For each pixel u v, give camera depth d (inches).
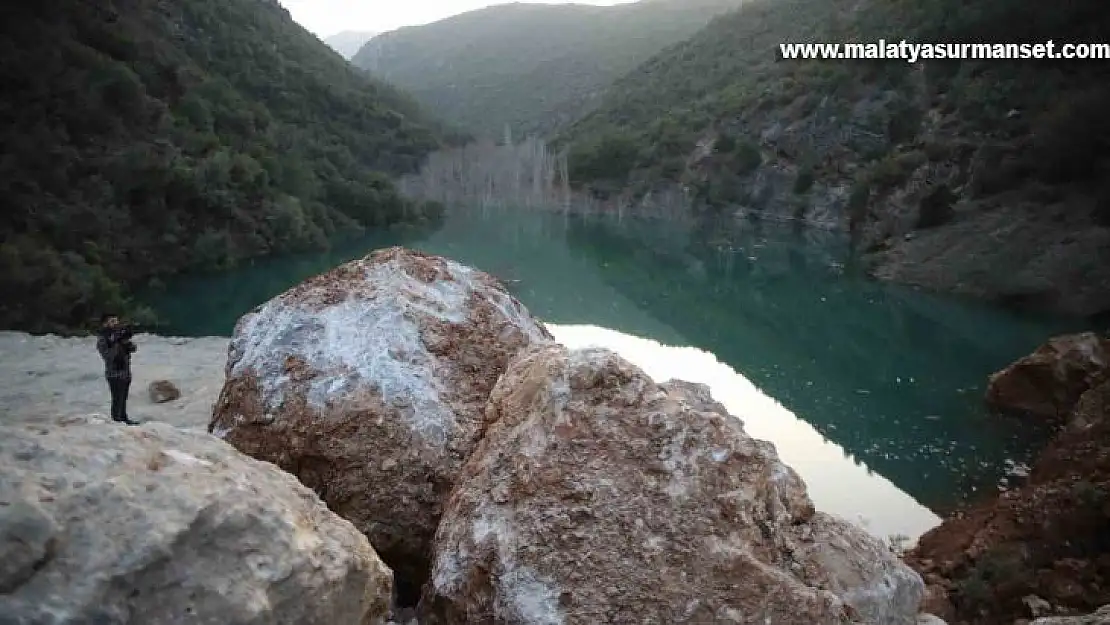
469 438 191.5
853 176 1994.3
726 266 1685.5
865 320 1147.9
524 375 183.9
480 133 4968.0
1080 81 1396.4
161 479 101.3
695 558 139.0
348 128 2955.2
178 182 1385.3
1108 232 1111.0
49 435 102.3
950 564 399.9
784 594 135.2
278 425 196.2
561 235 2231.8
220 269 1406.3
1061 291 1090.1
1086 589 339.3
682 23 6904.5
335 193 2114.9
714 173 2522.1
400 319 211.9
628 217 2667.3
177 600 92.7
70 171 1250.0
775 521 152.0
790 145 2290.8
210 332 951.6
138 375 550.6
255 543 102.0
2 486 88.5
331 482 188.7
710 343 991.0
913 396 753.0
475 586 146.1
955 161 1457.9
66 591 85.3
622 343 973.2
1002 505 442.3
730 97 2925.7
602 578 137.9
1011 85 1514.5
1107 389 530.6
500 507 152.6
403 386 197.3
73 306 850.8
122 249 1238.3
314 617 104.9
